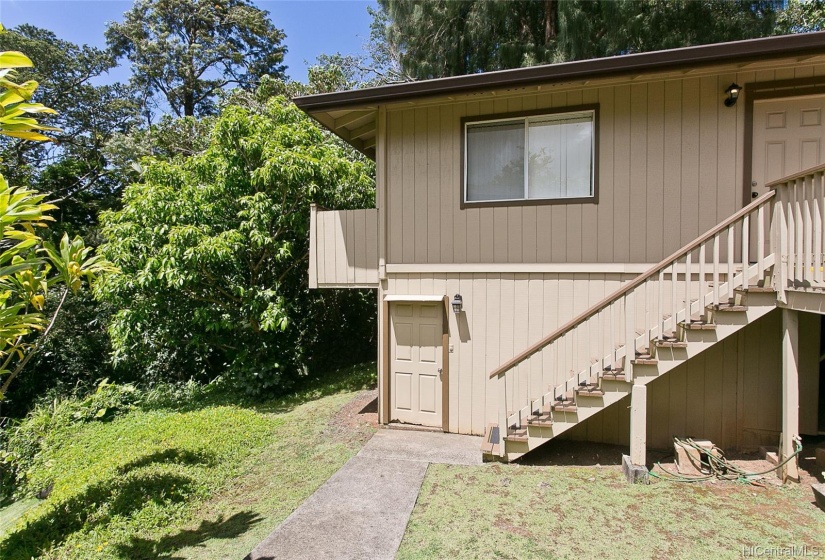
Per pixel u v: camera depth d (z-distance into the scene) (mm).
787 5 11406
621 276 5250
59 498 4547
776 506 3781
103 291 7617
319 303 10781
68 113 18766
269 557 3195
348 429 6109
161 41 21688
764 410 5016
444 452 5145
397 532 3479
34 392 10883
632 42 10703
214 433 6031
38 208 3002
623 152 5250
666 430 5301
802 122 4875
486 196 5797
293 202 8484
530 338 5551
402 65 13695
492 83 5141
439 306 5922
